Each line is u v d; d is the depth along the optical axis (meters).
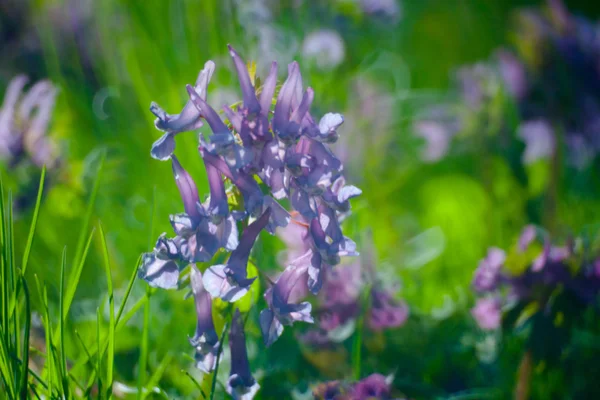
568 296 0.50
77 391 0.47
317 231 0.44
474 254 0.66
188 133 0.59
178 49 0.69
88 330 0.52
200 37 0.67
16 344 0.44
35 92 0.57
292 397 0.50
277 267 0.55
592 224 0.65
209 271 0.43
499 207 0.67
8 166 0.56
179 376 0.50
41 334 0.50
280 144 0.43
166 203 0.59
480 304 0.52
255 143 0.43
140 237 0.58
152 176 0.63
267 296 0.44
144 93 0.67
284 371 0.51
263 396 0.50
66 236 0.59
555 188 0.64
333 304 0.52
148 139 0.68
